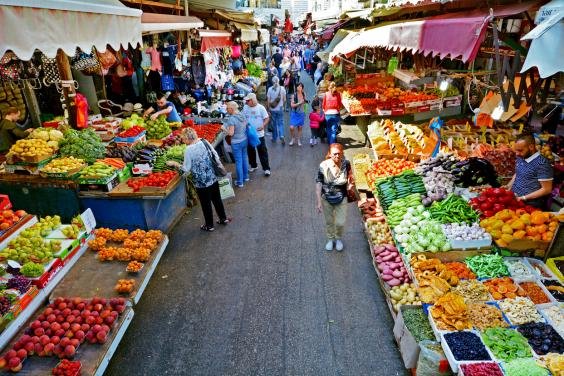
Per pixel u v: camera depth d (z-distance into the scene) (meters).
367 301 4.99
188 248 6.35
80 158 6.40
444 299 3.86
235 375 3.96
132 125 8.26
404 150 8.37
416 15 9.48
